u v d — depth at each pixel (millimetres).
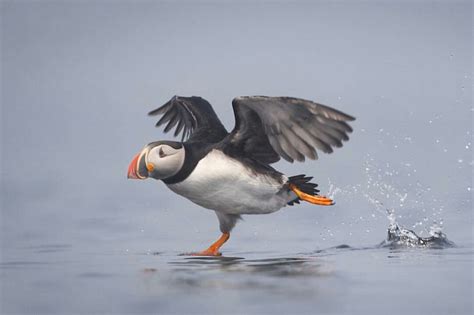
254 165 10883
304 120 9852
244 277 8922
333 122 9633
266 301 7750
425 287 8289
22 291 8555
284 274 9070
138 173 10617
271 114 10086
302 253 11070
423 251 10789
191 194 10984
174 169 10672
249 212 11273
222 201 11016
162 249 12023
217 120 12406
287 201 11359
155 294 8188
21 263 10578
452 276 8820
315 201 10953
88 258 11016
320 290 8180
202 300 7879
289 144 10180
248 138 10797
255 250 11633
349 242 12133
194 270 9547
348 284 8445
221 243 11516
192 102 12750
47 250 11977
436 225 13219
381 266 9531
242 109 10406
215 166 10711
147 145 10727
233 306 7602
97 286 8695
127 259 10852
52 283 8953
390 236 11805
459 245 11328
